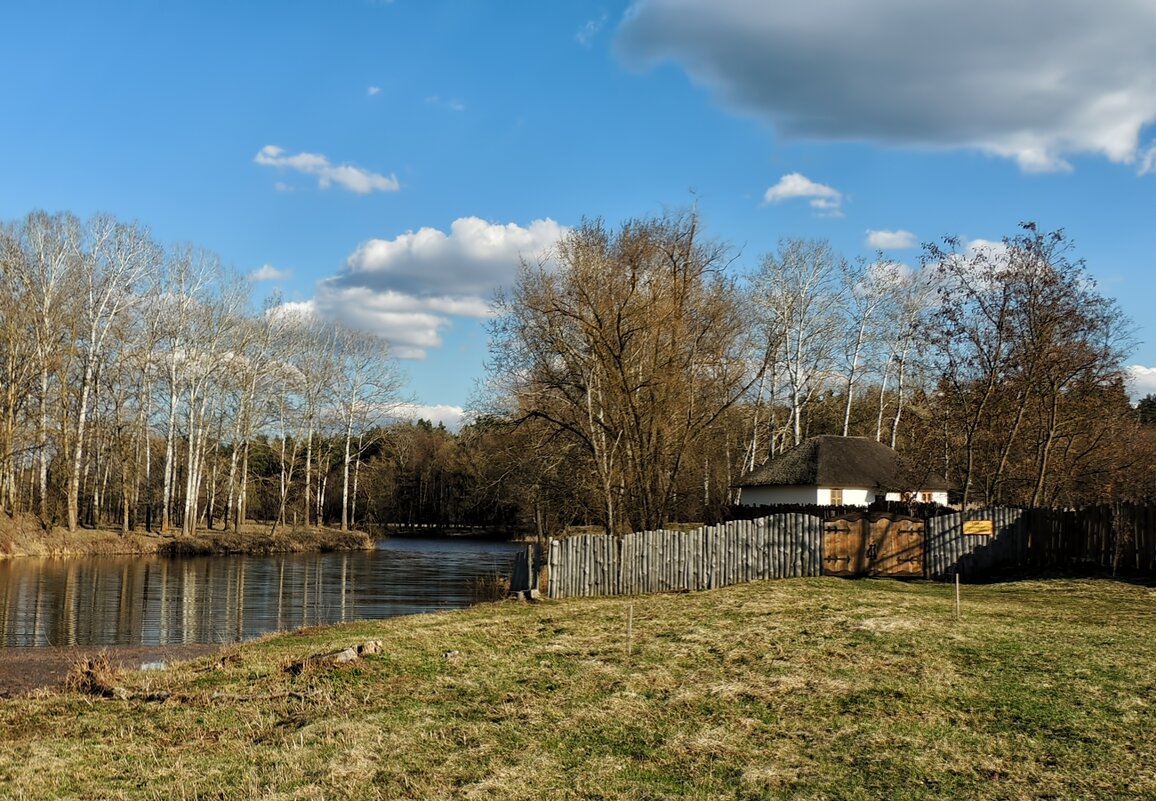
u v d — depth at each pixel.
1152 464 35.56
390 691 12.02
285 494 68.00
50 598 30.53
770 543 24.80
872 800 7.52
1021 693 10.61
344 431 68.12
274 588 34.78
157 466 65.94
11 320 46.81
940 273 40.59
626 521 32.34
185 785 8.55
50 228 49.53
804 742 9.19
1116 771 7.99
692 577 24.11
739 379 34.41
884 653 13.09
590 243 31.20
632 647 14.50
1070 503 34.91
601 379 31.08
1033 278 30.73
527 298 31.23
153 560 46.53
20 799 8.36
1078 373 31.73
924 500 41.19
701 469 38.53
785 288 48.31
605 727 9.99
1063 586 21.75
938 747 8.80
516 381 33.03
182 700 12.03
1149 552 22.31
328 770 8.81
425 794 8.09
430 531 89.31
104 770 9.19
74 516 49.03
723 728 9.78
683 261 31.08
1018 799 7.43
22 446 47.50
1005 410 33.03
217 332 56.25
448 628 17.31
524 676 12.69
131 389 54.84
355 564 47.66
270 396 61.53
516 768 8.67
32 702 12.45
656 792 7.92
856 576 24.92
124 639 22.62
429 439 101.06
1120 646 13.20
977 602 19.28
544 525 34.97
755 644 14.27
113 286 51.16
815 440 44.47
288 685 12.50
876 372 49.91
